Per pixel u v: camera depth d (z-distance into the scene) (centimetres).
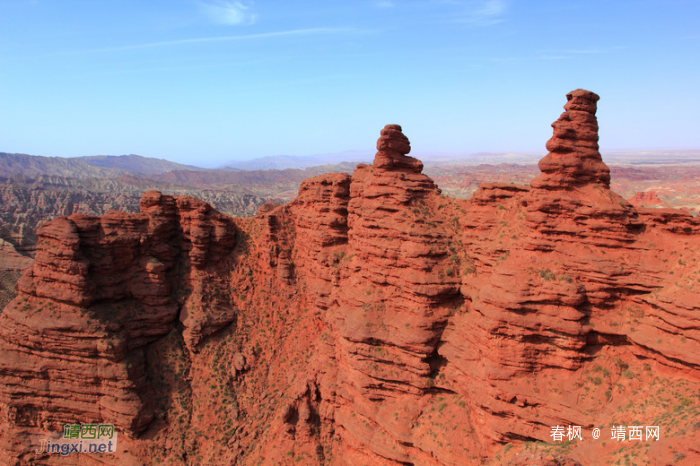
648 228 3681
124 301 5300
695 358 3081
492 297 3728
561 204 3778
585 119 3884
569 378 3572
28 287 4897
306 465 4397
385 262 4522
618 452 2956
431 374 4212
